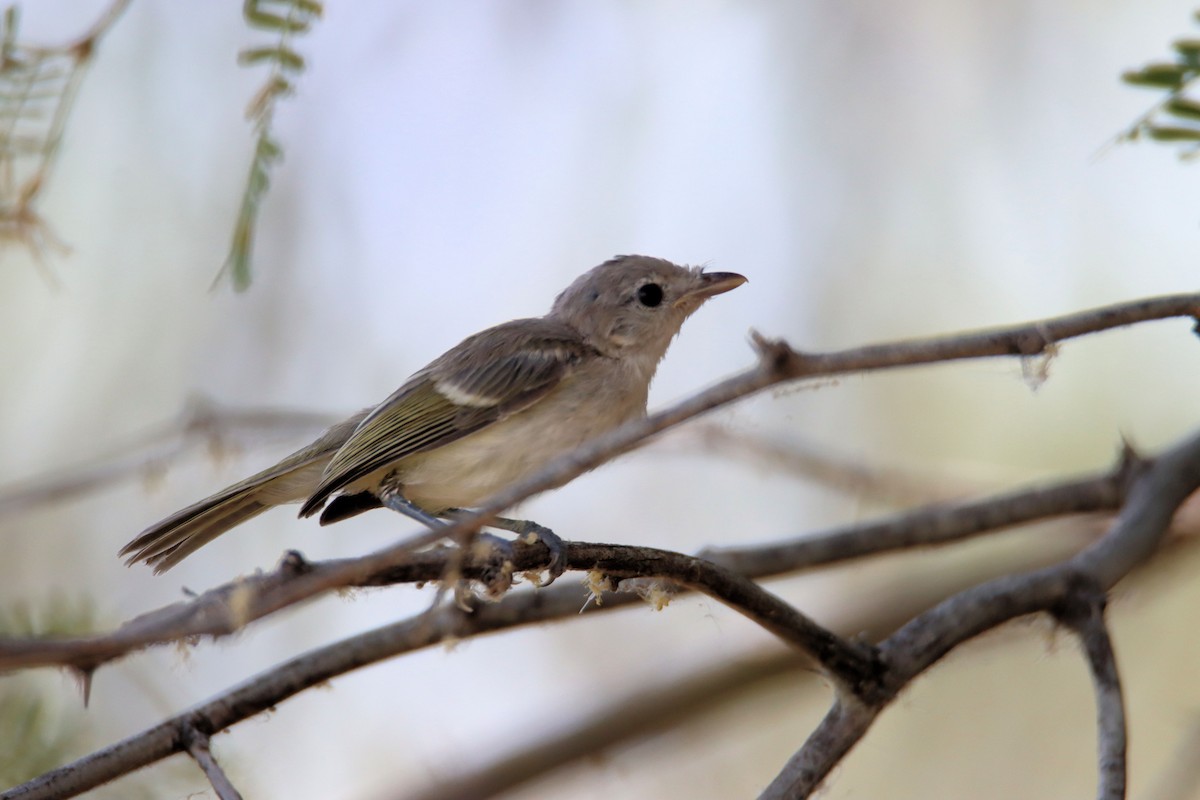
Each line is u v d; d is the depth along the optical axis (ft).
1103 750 20.61
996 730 35.99
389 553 14.88
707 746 38.47
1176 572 32.14
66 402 39.19
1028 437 39.01
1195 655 35.58
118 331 39.73
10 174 20.08
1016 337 15.81
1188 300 16.67
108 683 31.53
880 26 40.27
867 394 40.98
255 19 18.98
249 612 14.51
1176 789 27.04
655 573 19.45
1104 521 34.04
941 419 40.19
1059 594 22.44
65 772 19.72
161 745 20.21
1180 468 27.04
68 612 23.91
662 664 32.65
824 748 20.11
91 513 38.17
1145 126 19.85
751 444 38.42
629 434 14.74
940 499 37.19
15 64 19.77
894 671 20.51
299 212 40.50
